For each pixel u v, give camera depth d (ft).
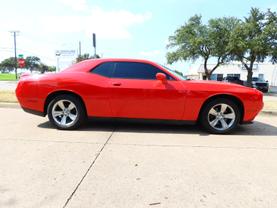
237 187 10.55
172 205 9.16
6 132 18.33
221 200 9.55
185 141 16.99
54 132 18.53
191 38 120.06
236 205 9.24
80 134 18.13
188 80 19.29
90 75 19.15
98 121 21.18
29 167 12.09
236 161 13.46
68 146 15.33
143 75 19.06
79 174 11.44
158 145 15.93
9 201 9.20
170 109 18.72
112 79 19.01
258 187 10.60
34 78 19.49
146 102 18.66
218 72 198.39
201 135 18.65
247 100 18.80
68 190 10.03
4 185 10.33
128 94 18.63
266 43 109.50
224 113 19.22
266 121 24.93
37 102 19.34
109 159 13.32
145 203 9.25
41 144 15.61
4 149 14.57
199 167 12.51
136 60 19.42
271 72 191.93
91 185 10.46
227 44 115.65
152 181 10.91
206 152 14.80
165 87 18.60
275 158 14.05
